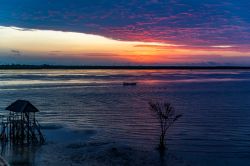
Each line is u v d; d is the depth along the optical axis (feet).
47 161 91.97
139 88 364.17
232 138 119.24
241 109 196.34
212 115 173.37
